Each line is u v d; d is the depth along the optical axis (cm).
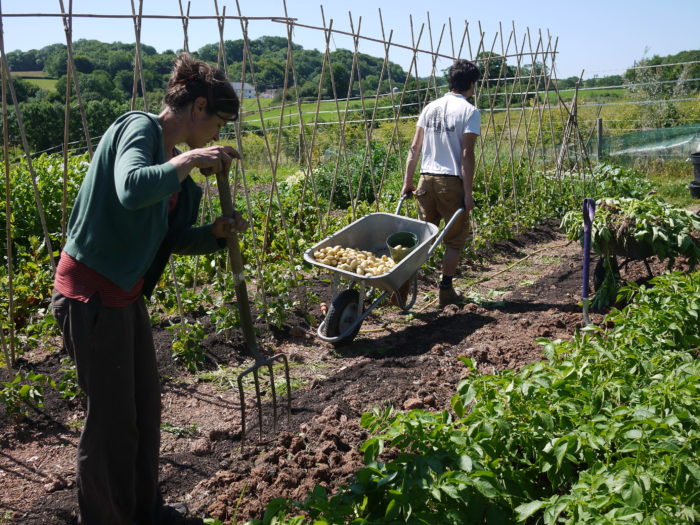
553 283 725
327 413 411
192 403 445
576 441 281
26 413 419
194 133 270
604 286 596
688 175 1480
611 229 581
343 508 254
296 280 598
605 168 1101
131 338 267
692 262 575
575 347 377
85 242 251
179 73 263
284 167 2053
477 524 266
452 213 620
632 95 2097
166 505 316
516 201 952
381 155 1470
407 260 506
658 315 421
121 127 249
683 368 339
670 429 286
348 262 521
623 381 336
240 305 318
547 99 1056
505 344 529
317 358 519
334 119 2112
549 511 248
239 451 377
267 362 334
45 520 313
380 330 581
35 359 500
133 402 271
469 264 804
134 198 226
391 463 269
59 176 906
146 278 282
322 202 1345
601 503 242
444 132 605
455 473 258
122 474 275
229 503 328
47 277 592
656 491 254
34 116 2680
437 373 476
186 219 293
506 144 1609
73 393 427
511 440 293
